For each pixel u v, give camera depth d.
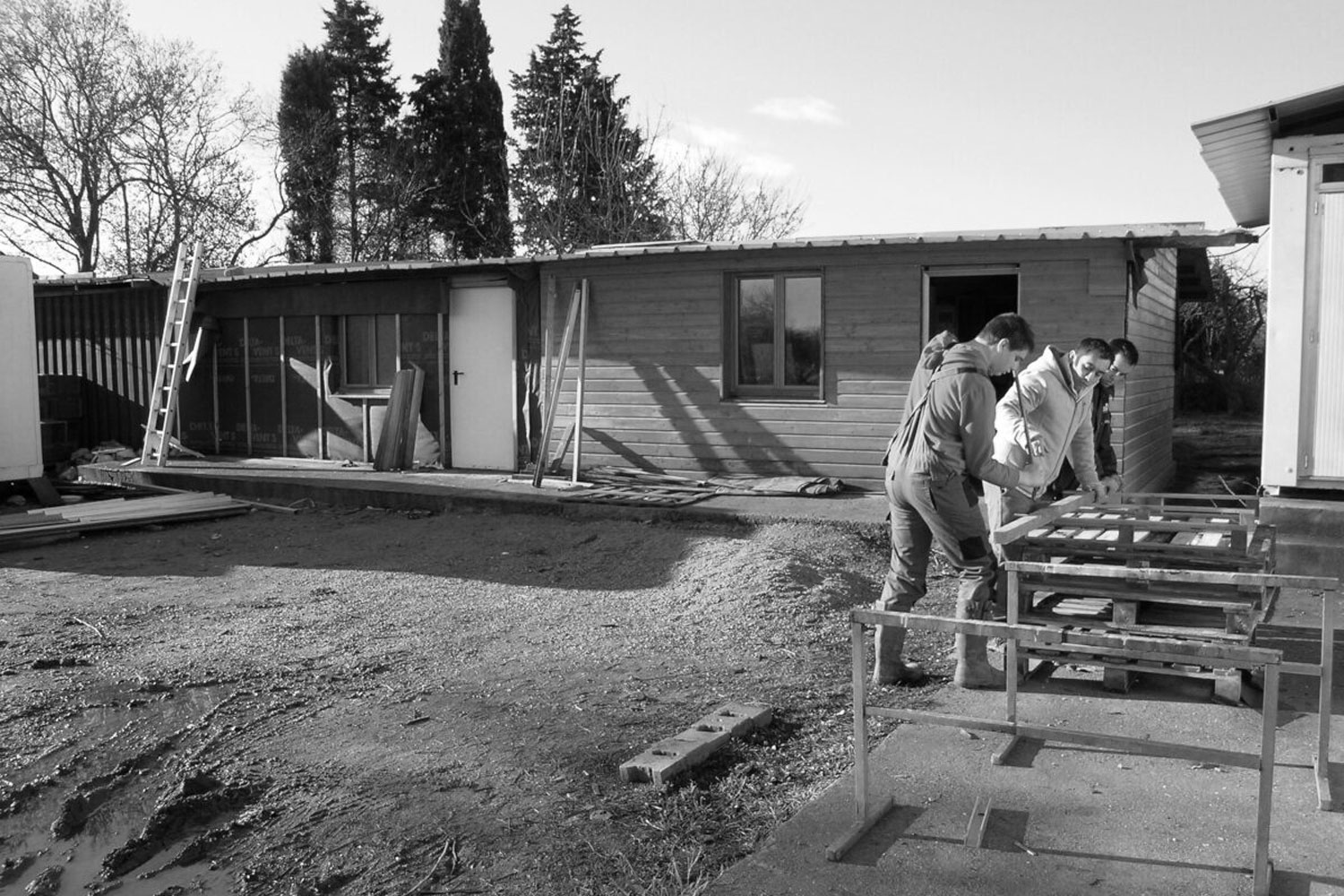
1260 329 26.06
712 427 12.33
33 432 12.66
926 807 4.12
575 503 10.88
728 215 34.66
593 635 6.97
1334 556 8.04
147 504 12.26
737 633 6.97
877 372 11.52
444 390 14.13
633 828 4.05
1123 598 5.44
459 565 9.34
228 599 8.29
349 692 5.83
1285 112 8.12
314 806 4.36
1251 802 4.13
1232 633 5.24
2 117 29.66
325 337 15.04
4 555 10.33
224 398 15.94
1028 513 6.29
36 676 6.27
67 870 4.07
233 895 3.76
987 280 14.74
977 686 5.62
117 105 30.98
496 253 40.09
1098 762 4.57
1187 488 14.18
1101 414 7.25
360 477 13.31
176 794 4.52
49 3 29.94
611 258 12.45
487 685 5.90
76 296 17.20
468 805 4.29
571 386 13.18
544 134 34.28
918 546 5.64
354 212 38.75
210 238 33.28
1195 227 10.02
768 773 4.57
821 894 3.47
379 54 42.03
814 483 11.43
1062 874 3.57
